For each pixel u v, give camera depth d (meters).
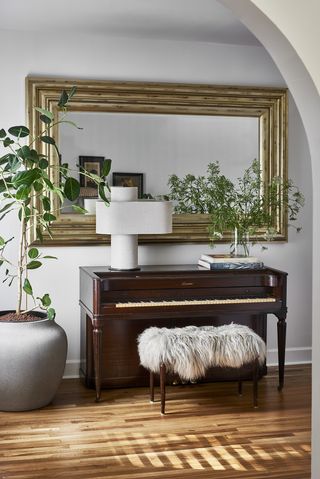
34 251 4.85
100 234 5.60
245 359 4.74
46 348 4.70
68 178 4.72
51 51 5.48
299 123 6.01
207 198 5.76
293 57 2.92
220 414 4.75
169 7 4.79
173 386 5.44
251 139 5.88
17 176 4.49
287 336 6.11
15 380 4.67
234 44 5.84
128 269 5.30
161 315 5.05
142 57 5.66
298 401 5.04
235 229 5.60
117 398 5.12
